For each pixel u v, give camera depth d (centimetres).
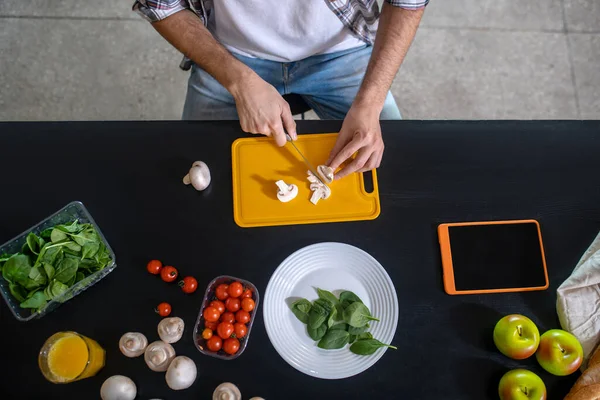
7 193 108
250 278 104
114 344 99
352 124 111
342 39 135
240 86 113
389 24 115
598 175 113
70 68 204
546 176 112
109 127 112
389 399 97
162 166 111
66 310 101
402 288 104
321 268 104
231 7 121
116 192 109
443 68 211
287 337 99
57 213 102
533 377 94
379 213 108
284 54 135
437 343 100
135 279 103
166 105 203
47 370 91
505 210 110
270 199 109
